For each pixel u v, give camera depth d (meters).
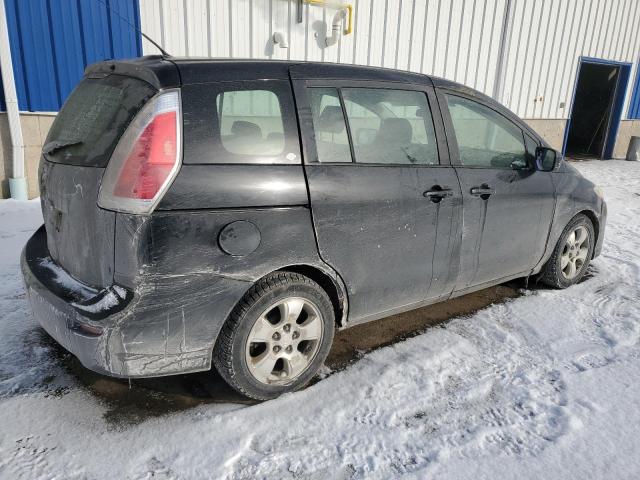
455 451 2.38
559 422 2.60
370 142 2.95
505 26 10.73
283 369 2.73
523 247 3.84
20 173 6.30
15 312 3.54
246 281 2.46
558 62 12.35
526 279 4.26
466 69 10.52
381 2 8.84
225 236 2.35
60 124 2.84
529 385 2.92
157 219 2.21
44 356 3.03
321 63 2.87
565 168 4.20
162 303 2.28
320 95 2.77
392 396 2.78
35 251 2.98
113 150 2.27
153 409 2.61
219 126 2.41
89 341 2.24
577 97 15.45
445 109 3.32
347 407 2.67
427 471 2.25
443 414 2.65
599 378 3.00
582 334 3.56
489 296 4.20
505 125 3.71
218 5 7.34
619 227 6.52
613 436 2.50
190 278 2.31
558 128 13.05
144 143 2.21
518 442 2.45
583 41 12.63
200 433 2.43
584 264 4.48
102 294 2.28
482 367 3.10
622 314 3.89
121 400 2.67
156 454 2.29
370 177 2.85
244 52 7.73
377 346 3.33
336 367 3.06
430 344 3.36
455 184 3.25
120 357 2.27
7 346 3.11
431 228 3.15
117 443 2.35
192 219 2.28
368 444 2.41
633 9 13.41
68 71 6.46
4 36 5.85
